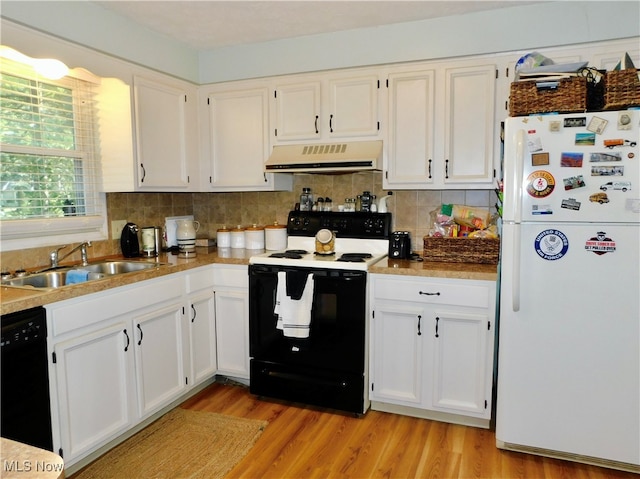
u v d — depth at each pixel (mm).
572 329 2016
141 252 3002
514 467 2092
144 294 2328
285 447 2271
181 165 3100
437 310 2416
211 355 2904
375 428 2453
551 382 2074
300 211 3217
